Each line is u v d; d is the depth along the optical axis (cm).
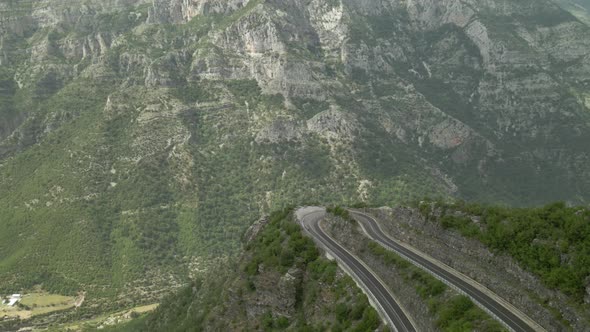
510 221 7981
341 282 8862
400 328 7000
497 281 7500
